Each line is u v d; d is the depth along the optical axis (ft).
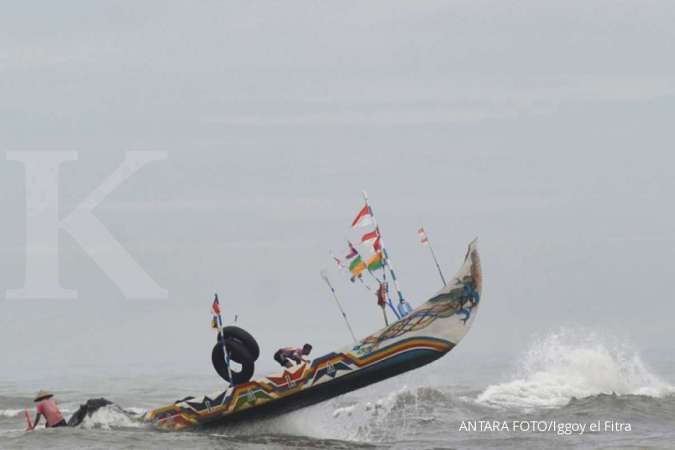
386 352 299.58
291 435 304.91
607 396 363.35
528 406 357.41
